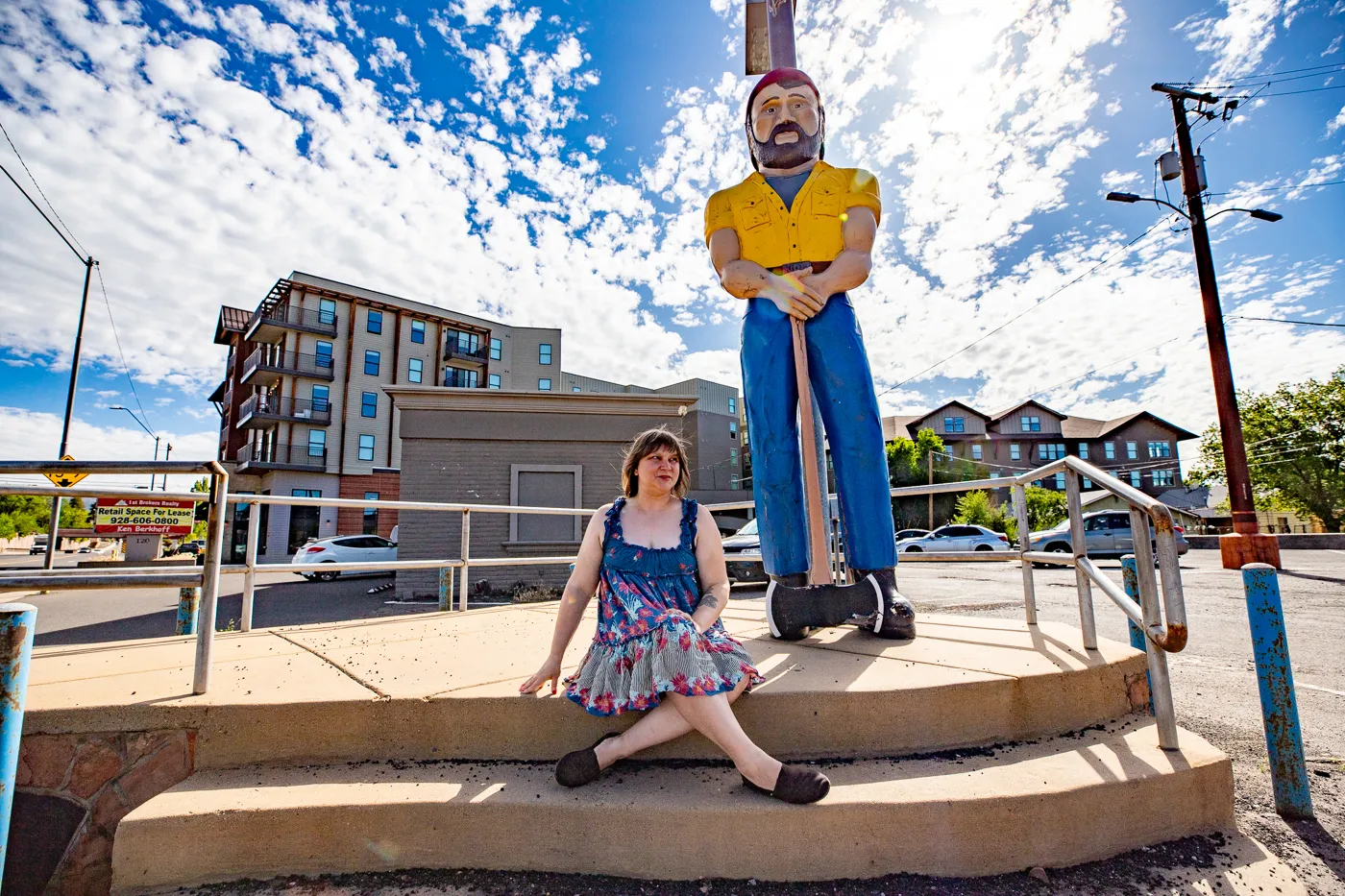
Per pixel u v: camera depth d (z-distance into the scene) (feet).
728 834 5.67
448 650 9.61
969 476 114.52
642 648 6.31
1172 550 6.19
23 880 6.43
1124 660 8.21
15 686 5.60
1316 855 6.24
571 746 6.81
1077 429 146.10
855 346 10.20
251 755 6.82
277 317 117.50
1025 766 6.44
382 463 118.83
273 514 107.96
